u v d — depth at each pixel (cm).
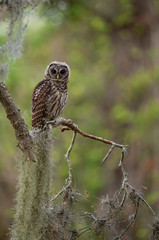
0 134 1133
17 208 588
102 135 1681
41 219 577
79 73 1909
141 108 1781
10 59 671
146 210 616
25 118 609
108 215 593
